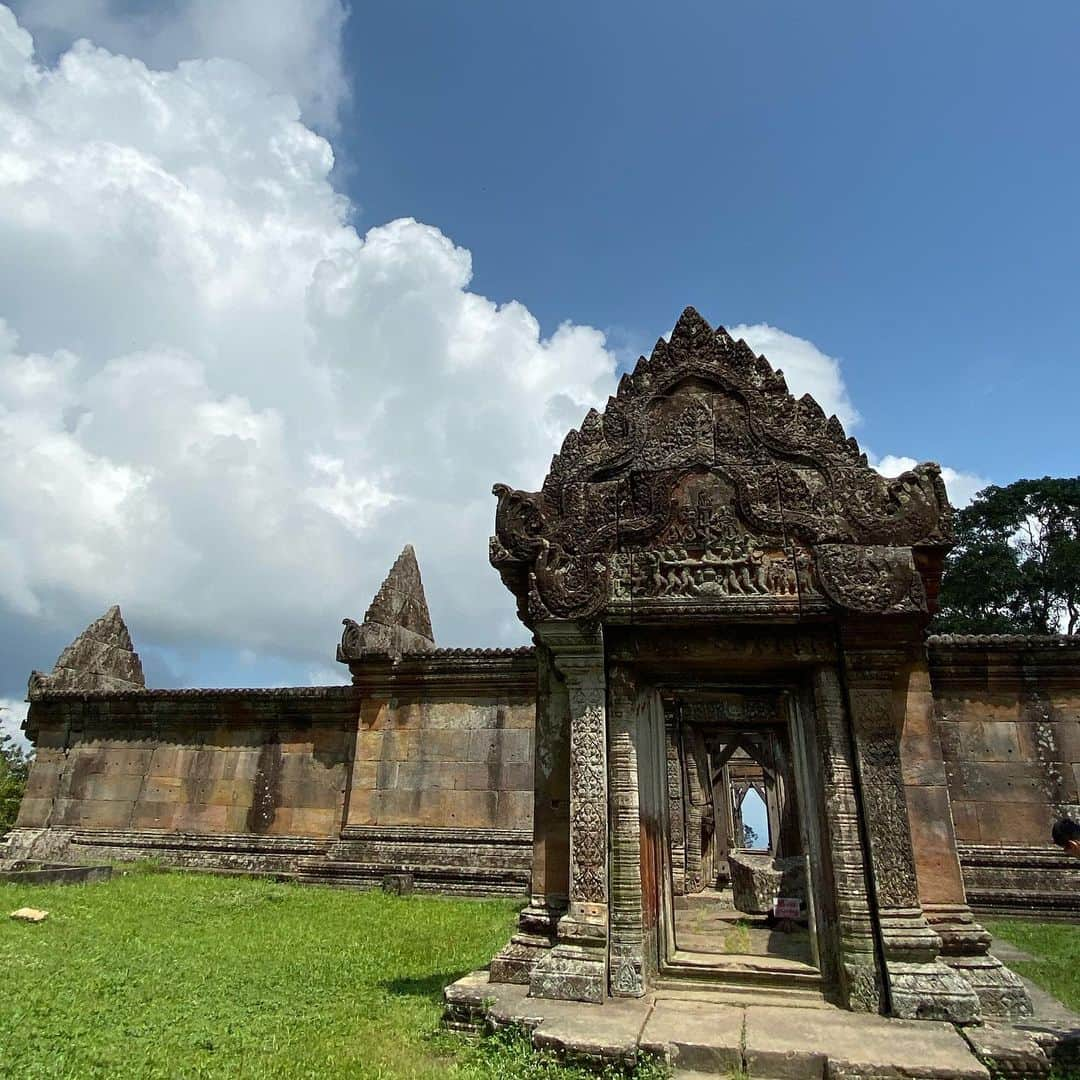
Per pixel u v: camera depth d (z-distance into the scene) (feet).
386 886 53.21
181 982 27.09
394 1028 21.79
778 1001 22.41
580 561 25.31
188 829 65.36
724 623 24.57
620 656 25.39
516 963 23.86
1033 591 109.19
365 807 58.59
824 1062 17.99
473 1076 17.83
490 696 59.21
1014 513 113.80
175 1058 19.36
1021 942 37.01
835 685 24.29
